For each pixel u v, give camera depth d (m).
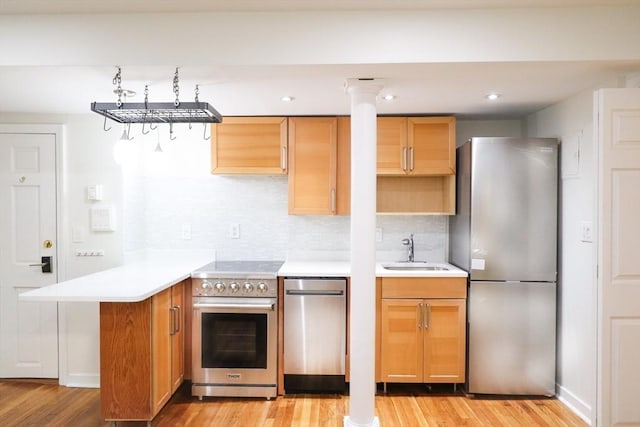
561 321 2.89
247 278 2.91
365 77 2.28
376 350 2.97
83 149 3.15
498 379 2.91
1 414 2.68
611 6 2.02
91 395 2.95
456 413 2.70
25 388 3.05
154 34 2.06
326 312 2.93
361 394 2.37
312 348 2.94
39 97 2.69
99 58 2.06
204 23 2.06
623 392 2.16
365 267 2.38
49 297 2.09
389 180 3.54
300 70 2.15
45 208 3.16
